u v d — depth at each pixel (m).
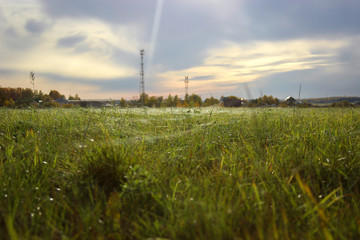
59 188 2.49
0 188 2.27
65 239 1.57
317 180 2.50
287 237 1.58
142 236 1.72
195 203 1.95
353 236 1.69
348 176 2.57
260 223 1.71
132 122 6.20
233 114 8.12
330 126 4.62
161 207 2.14
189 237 1.66
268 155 3.33
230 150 3.80
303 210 2.05
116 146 3.18
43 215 1.98
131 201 2.21
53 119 5.79
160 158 3.26
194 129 5.18
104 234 1.76
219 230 1.58
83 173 2.60
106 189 2.42
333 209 2.02
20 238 1.58
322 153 2.99
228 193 2.20
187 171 2.89
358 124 4.79
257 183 2.51
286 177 2.57
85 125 5.36
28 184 2.39
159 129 5.62
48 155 3.27
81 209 2.02
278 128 4.99
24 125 4.93
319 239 1.66
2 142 3.84
